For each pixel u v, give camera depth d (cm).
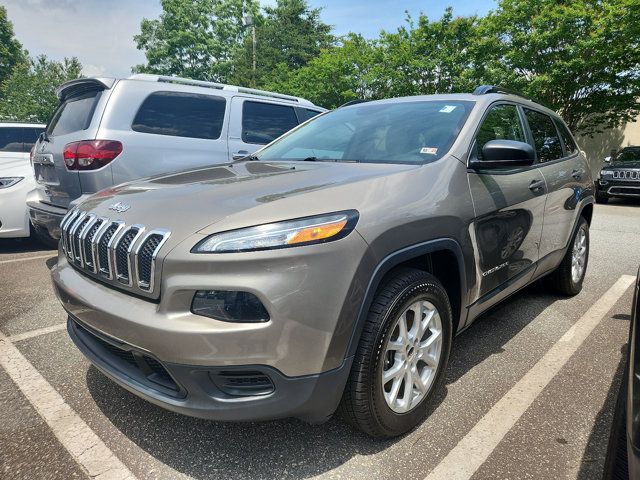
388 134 292
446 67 1797
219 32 3619
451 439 221
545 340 333
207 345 170
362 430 209
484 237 259
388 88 1961
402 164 252
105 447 214
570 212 386
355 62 2091
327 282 178
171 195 211
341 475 197
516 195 292
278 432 225
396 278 206
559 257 386
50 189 480
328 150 304
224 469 200
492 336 340
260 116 584
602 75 1633
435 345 231
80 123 469
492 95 315
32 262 549
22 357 304
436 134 275
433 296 222
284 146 338
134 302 189
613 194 1272
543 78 1574
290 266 173
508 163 254
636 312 153
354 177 221
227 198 200
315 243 178
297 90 2364
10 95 3759
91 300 201
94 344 225
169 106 504
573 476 197
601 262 574
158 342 175
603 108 1728
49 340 330
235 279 171
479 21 1769
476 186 258
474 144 270
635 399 128
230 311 172
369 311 197
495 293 284
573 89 1669
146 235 187
